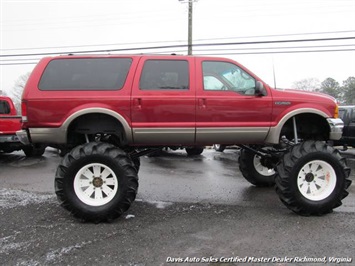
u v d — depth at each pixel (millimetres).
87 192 4152
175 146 4727
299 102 4543
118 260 3062
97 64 4363
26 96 4211
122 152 4180
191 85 4383
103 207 4035
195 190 5844
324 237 3576
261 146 5344
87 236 3635
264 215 4352
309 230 3783
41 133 4219
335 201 4324
